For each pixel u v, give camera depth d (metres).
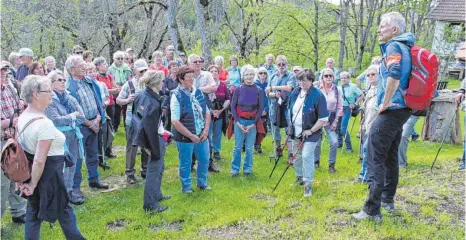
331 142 6.57
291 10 15.61
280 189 5.72
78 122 5.12
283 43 16.53
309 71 5.24
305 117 5.30
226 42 18.42
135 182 6.18
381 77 4.05
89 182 5.88
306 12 16.09
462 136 8.98
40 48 17.22
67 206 3.67
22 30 17.28
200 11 9.70
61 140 3.53
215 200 5.33
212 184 6.06
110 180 6.31
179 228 4.62
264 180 6.23
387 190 4.53
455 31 23.11
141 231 4.49
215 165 7.14
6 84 4.59
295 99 5.53
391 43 3.85
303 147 5.36
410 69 3.81
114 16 15.53
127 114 6.18
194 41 18.77
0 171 4.13
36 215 3.54
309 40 16.73
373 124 4.16
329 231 4.22
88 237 4.34
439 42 23.06
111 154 7.41
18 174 3.29
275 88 6.87
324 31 17.31
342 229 4.23
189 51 17.91
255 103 6.27
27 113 3.43
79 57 5.45
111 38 15.91
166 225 4.70
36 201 3.52
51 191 3.48
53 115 4.76
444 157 7.18
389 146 4.14
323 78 6.55
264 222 4.58
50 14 16.55
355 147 8.49
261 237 4.22
